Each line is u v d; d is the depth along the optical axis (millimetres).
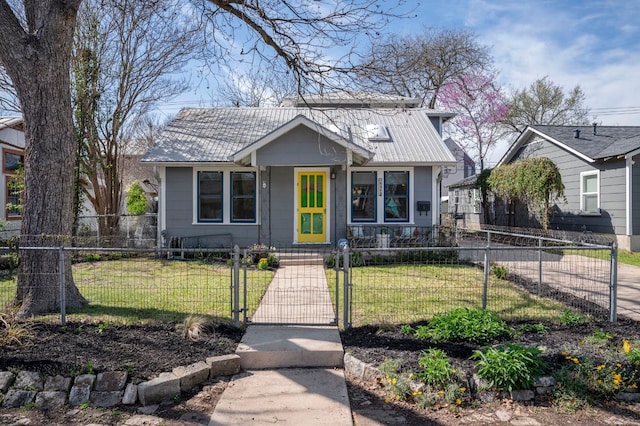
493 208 22266
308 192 13312
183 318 5641
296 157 11852
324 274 9664
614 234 14234
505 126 32281
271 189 13258
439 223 13648
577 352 4500
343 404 3859
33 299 5688
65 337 4871
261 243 13227
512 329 5242
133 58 15617
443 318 5355
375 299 7000
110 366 4234
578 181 16125
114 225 15453
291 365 4688
